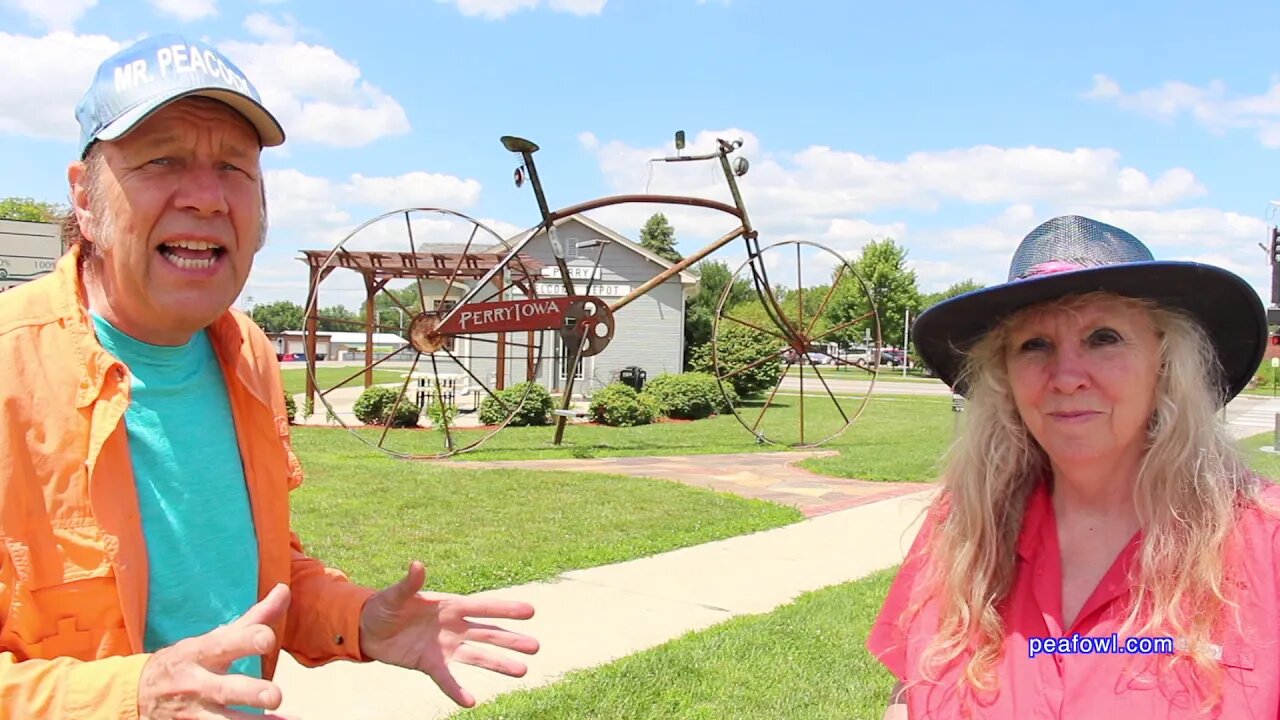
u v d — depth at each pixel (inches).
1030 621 59.8
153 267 60.3
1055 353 60.8
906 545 274.1
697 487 372.5
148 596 61.2
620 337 993.5
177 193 59.4
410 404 677.3
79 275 63.4
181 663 49.4
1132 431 58.5
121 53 59.9
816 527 300.4
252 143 63.6
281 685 153.5
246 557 68.1
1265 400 1203.9
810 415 833.5
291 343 3083.2
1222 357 61.7
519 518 289.0
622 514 301.7
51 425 56.1
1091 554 60.2
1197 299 58.4
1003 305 62.4
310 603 74.6
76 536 56.0
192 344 68.4
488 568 226.4
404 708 144.7
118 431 58.9
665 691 151.3
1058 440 59.9
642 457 490.6
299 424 661.3
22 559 54.1
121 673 49.8
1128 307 59.1
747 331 971.9
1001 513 63.4
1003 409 64.5
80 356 58.0
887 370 2160.4
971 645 61.0
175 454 63.9
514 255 476.4
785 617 193.5
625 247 987.9
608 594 214.1
